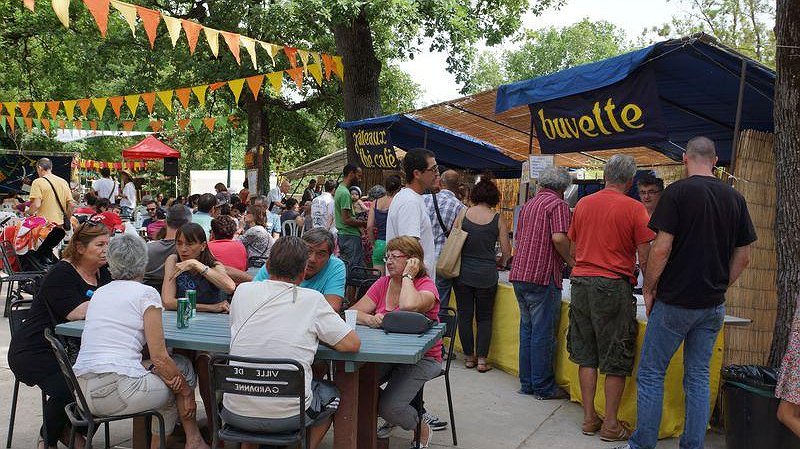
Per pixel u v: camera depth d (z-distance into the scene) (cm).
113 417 361
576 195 966
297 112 2323
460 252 652
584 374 500
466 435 498
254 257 775
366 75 1365
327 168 2206
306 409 347
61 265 418
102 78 2102
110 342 365
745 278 550
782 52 488
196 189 3522
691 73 604
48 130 1898
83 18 1977
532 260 566
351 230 935
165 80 1967
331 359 356
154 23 694
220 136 2781
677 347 422
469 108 917
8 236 834
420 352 362
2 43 2189
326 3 1227
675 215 406
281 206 1716
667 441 487
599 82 538
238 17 1636
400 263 442
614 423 486
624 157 488
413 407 439
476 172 1353
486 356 667
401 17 1268
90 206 1316
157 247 548
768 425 409
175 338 376
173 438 451
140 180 4291
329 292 452
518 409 557
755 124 742
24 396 555
